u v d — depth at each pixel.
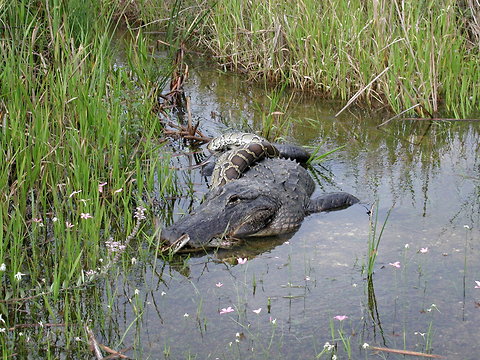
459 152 11.93
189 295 7.63
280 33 15.65
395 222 9.34
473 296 7.52
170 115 13.81
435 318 7.13
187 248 8.77
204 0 17.77
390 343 6.72
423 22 14.28
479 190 10.32
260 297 7.57
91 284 7.76
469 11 15.05
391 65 13.66
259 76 16.28
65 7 12.96
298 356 6.54
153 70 14.41
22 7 11.48
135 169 10.25
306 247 8.84
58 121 9.73
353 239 8.97
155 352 6.60
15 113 9.30
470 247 8.59
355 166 11.52
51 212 9.02
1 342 6.63
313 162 11.81
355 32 14.31
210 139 12.62
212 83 16.12
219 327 7.02
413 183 10.69
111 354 6.54
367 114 13.87
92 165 9.98
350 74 14.58
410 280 7.86
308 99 14.80
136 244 8.78
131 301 7.48
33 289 7.44
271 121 12.84
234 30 16.83
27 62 10.77
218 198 9.37
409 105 13.64
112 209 9.16
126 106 11.80
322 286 7.79
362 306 7.37
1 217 7.38
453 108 13.44
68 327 6.96
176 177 10.60
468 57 14.57
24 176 8.52
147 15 19.78
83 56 11.65
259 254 8.69
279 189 9.82
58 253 8.08
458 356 6.49
